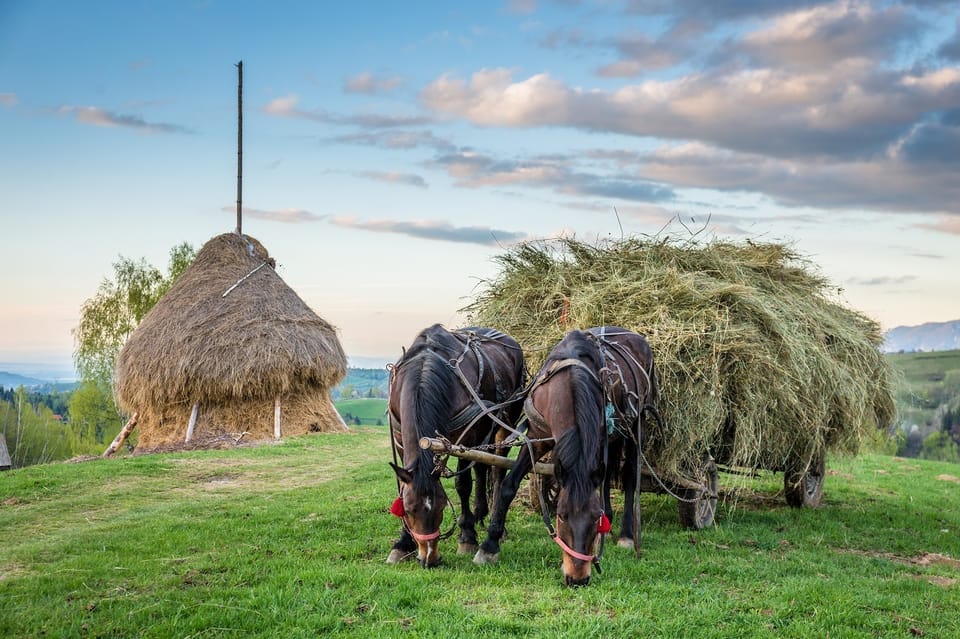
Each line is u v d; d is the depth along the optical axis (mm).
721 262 9992
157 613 6156
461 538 7926
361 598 6422
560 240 10352
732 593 6848
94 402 40844
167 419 20609
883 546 9367
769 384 8984
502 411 8312
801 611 6387
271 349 20656
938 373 99562
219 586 6832
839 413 10117
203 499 11727
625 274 9836
